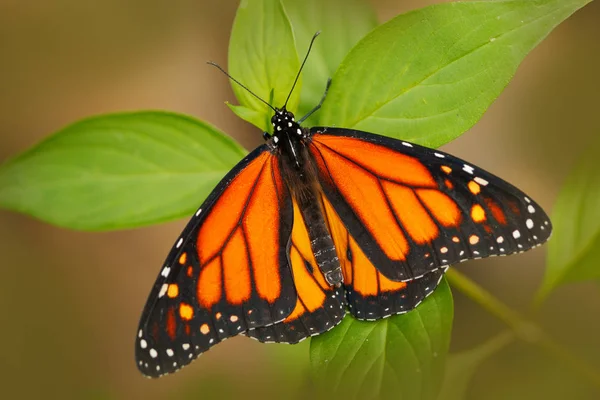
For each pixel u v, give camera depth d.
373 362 0.58
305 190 0.59
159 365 0.58
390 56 0.58
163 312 0.58
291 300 0.58
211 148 0.59
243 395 0.66
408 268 0.58
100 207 0.59
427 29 0.58
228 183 0.58
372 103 0.59
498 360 0.65
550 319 0.65
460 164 0.58
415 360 0.58
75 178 0.59
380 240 0.58
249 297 0.58
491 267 0.66
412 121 0.59
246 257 0.58
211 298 0.58
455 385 0.61
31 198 0.59
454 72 0.58
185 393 0.67
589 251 0.60
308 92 0.61
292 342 0.58
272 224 0.59
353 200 0.58
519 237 0.57
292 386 0.64
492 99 0.58
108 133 0.59
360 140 0.58
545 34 0.58
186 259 0.58
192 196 0.59
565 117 0.67
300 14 0.61
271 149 0.59
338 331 0.58
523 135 0.67
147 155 0.59
